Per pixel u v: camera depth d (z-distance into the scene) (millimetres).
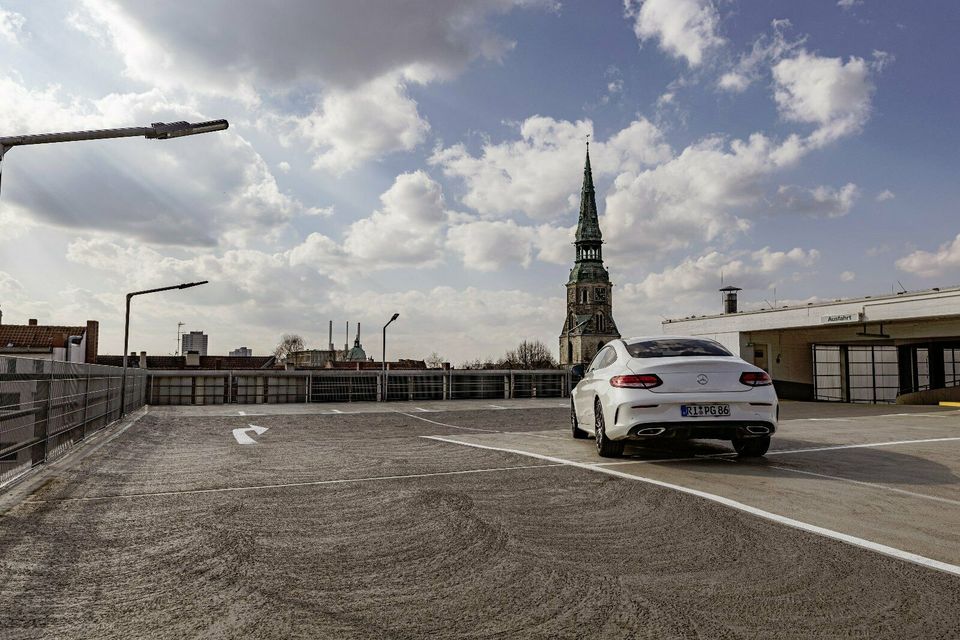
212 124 10656
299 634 2469
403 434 11492
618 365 7230
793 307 27234
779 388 30031
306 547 3686
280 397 30391
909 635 2402
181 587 3021
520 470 6332
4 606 2795
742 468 6418
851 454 7488
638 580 3047
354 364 65812
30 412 6609
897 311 23297
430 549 3619
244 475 6406
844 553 3443
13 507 4902
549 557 3430
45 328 43875
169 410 22141
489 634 2455
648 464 6715
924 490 5234
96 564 3400
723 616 2604
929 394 30625
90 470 6941
